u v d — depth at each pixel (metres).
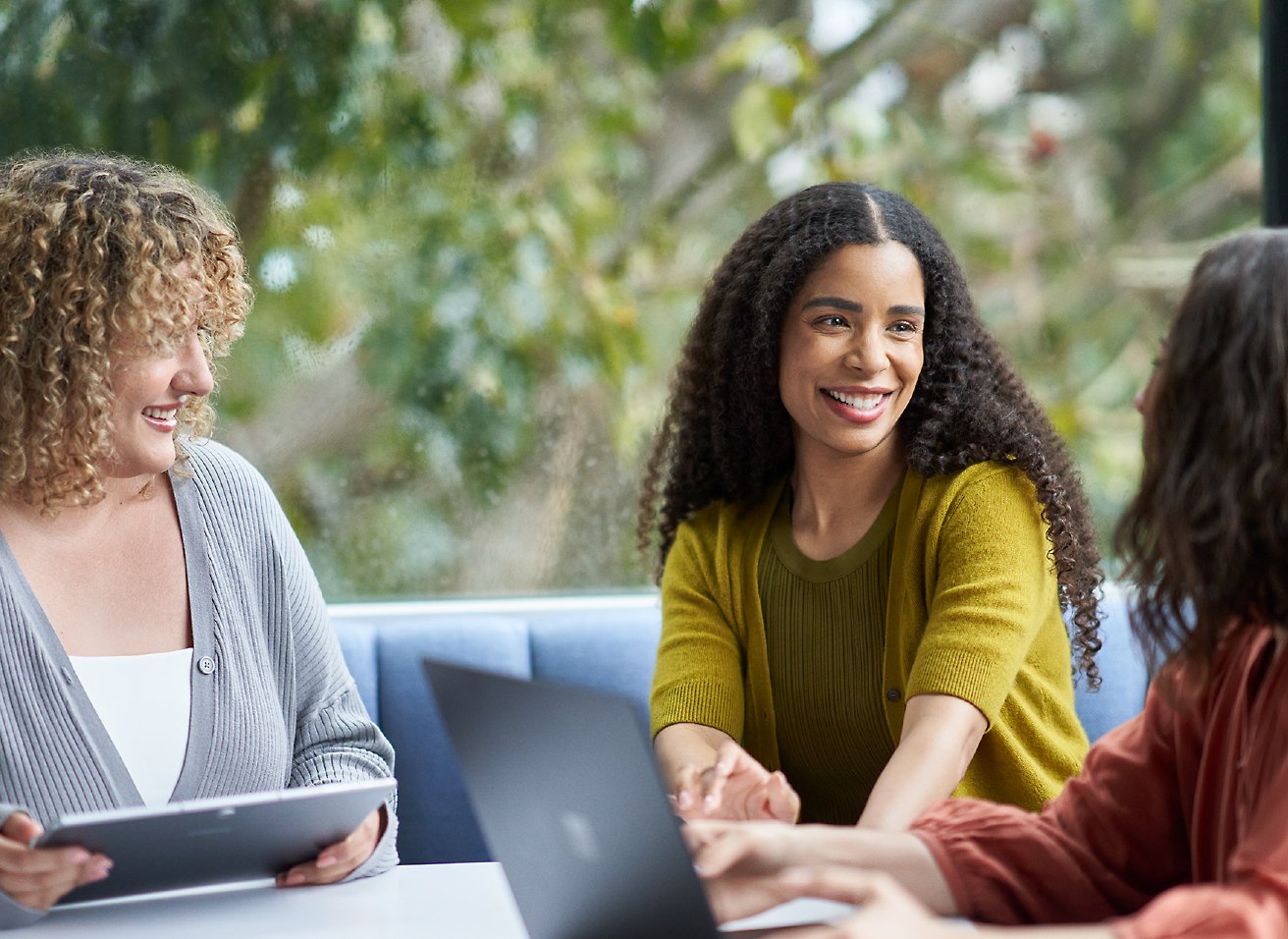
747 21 2.85
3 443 1.47
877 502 1.74
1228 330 1.02
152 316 1.47
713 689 1.73
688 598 1.81
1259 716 1.03
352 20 2.71
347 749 1.64
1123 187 2.91
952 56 2.89
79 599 1.53
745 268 1.79
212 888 1.34
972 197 2.91
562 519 2.80
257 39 2.69
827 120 2.88
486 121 2.79
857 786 1.75
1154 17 2.87
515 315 2.80
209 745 1.51
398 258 2.76
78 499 1.49
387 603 2.63
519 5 2.78
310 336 2.72
